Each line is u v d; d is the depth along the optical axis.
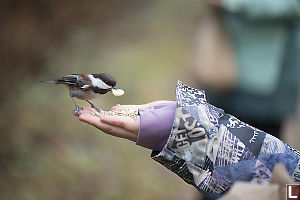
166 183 8.09
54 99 9.52
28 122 8.61
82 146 8.67
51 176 7.70
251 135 2.70
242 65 4.97
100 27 15.88
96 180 7.96
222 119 2.79
